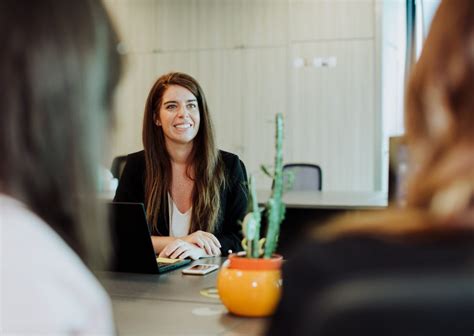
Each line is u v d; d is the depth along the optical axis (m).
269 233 1.23
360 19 6.07
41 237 0.55
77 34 0.58
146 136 2.40
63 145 0.58
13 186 0.57
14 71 0.56
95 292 0.57
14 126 0.56
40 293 0.52
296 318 0.51
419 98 0.56
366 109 6.09
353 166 6.13
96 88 0.60
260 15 6.33
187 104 2.34
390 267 0.50
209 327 1.17
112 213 1.68
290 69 6.26
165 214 2.35
